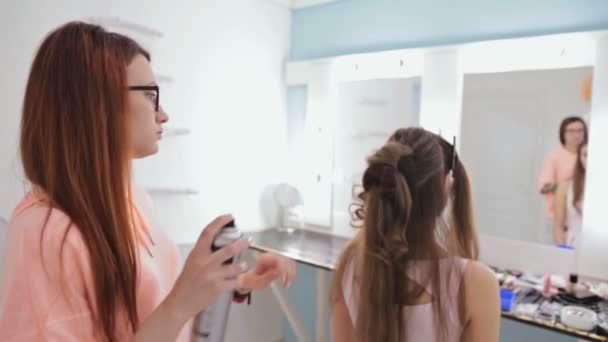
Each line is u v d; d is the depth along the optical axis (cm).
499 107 179
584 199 162
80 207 50
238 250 49
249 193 244
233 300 68
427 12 203
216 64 220
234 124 232
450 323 80
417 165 84
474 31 189
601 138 157
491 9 183
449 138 191
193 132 213
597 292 148
